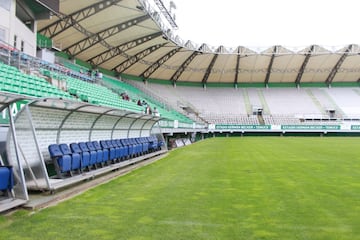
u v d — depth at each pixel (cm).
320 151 2097
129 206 673
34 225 541
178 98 5072
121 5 2452
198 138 4444
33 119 867
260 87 5544
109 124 1387
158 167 1341
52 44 2580
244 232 519
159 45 3778
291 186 899
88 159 1045
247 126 4844
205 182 965
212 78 5366
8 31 1541
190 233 512
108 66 4016
